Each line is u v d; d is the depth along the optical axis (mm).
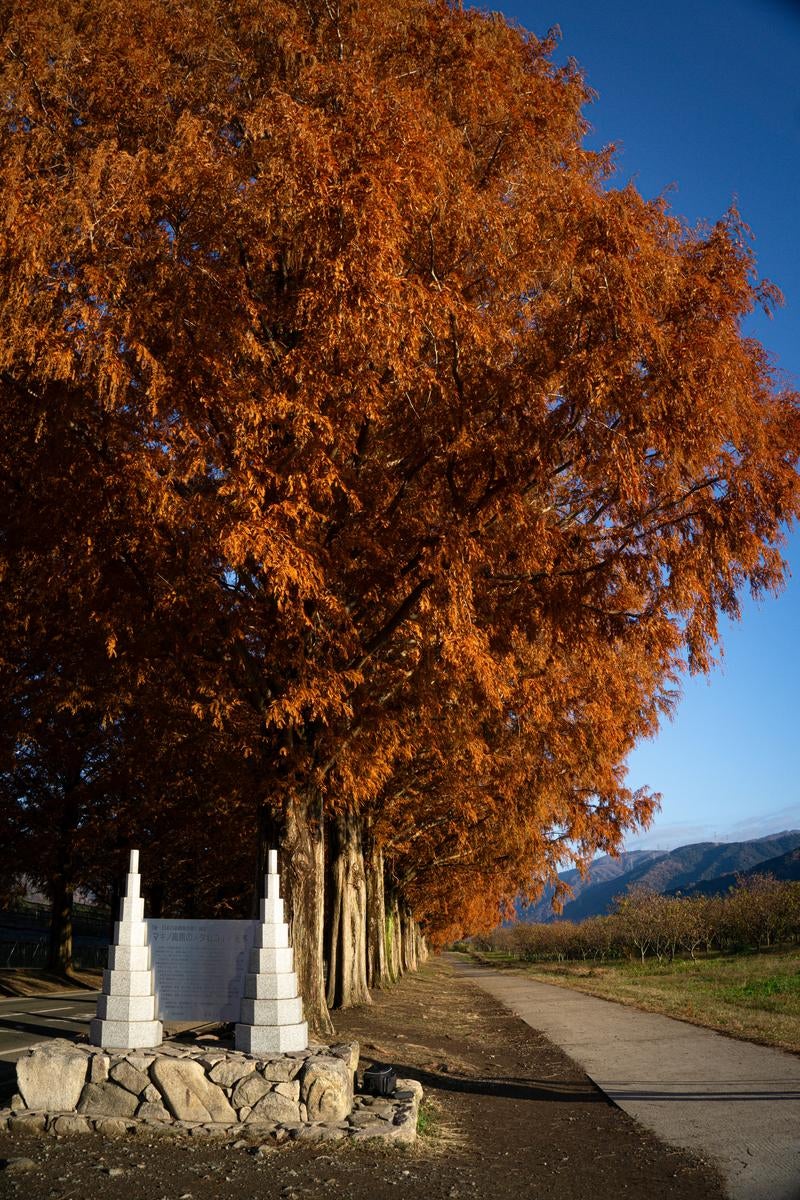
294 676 11578
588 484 10867
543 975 49125
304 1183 6496
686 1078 12133
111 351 9250
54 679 20906
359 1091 9047
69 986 28266
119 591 11258
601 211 9758
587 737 16969
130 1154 7141
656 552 10336
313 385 9633
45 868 29500
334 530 11031
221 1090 8070
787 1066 12688
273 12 11398
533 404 9812
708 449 9844
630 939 55219
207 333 9797
